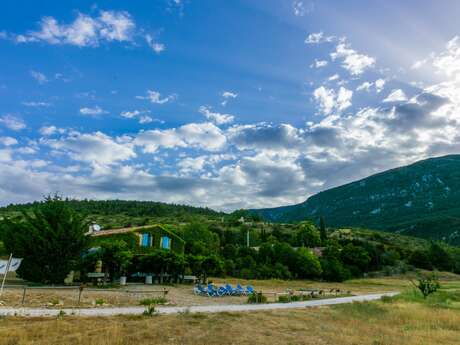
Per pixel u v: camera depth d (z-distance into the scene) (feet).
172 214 468.75
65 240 96.89
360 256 256.93
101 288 96.58
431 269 277.85
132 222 354.74
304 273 214.28
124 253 105.60
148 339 41.24
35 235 94.89
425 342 46.39
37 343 36.99
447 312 74.49
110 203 499.51
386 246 332.19
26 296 70.33
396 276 250.37
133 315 55.06
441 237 581.53
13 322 45.78
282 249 223.51
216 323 52.65
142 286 111.14
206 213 574.97
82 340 38.58
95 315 53.67
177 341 41.04
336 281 219.20
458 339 49.65
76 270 105.19
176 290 106.93
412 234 639.35
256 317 60.54
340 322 60.29
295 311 70.79
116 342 38.40
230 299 92.48
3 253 110.11
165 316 56.24
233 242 284.41
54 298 69.77
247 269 195.93
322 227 351.46
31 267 94.22
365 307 80.23
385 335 50.14
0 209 400.47
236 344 41.42
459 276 260.83
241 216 458.50
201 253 194.39
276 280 186.50
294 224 443.32
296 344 42.91
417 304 91.20
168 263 126.21
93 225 150.71
